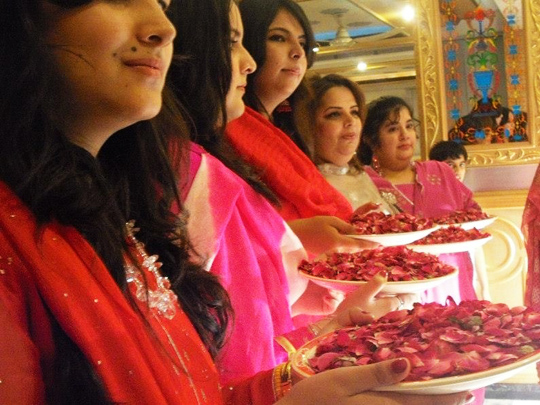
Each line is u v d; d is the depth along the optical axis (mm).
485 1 2857
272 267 923
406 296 967
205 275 729
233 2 1040
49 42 511
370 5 2779
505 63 2875
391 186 2184
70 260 489
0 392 434
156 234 683
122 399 484
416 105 2930
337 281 999
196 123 1006
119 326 495
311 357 682
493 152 2904
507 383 2207
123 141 681
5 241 469
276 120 1561
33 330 475
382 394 558
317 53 2900
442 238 1483
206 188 833
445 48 2896
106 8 517
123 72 527
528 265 2146
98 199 547
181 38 979
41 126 511
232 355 783
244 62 1065
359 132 1733
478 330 656
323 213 1283
